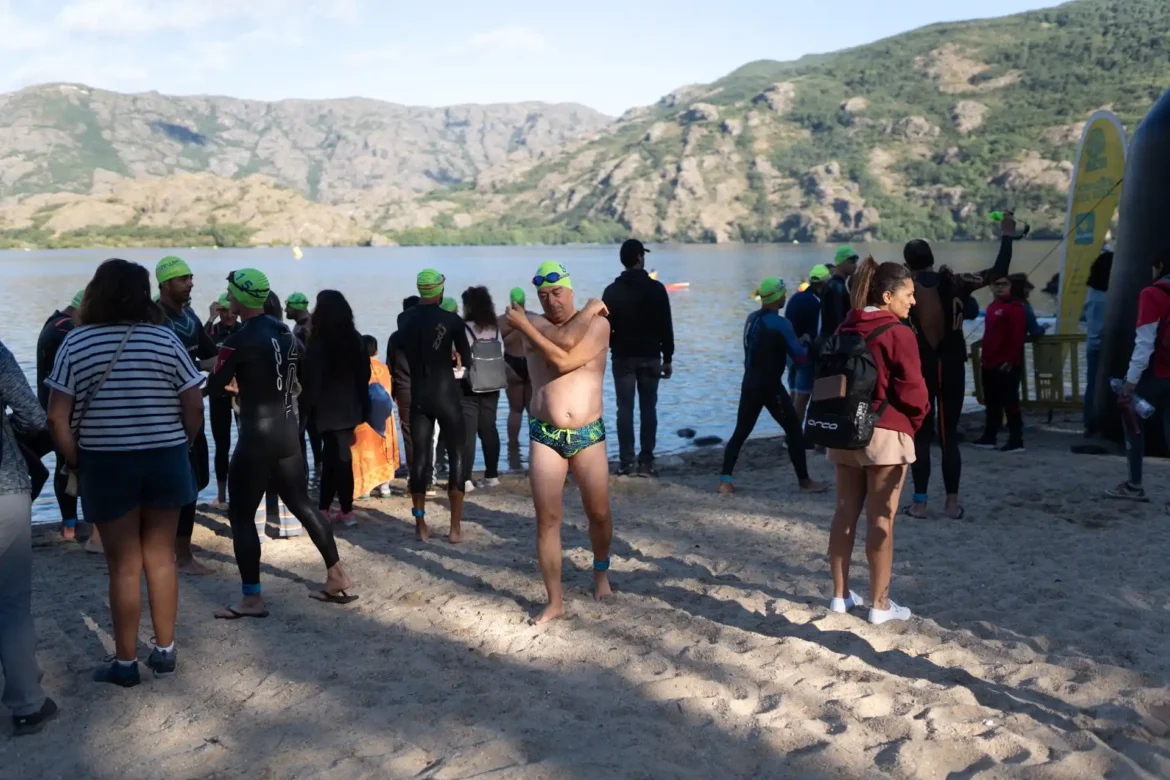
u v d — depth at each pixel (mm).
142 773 3646
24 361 23609
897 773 3646
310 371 7109
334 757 3744
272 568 6387
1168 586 5762
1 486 3797
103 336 4121
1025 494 8070
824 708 4191
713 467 9977
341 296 7352
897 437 4969
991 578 5988
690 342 26766
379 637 5086
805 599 5672
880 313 4969
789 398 8508
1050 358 11484
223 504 8203
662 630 5168
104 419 4109
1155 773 3672
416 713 4125
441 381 6891
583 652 4855
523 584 6023
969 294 7500
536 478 5258
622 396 9289
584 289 59781
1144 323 7250
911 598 5656
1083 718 4094
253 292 5262
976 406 14406
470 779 3537
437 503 8391
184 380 4285
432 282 6898
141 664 4680
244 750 3814
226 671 4609
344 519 7598
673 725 4031
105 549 4305
